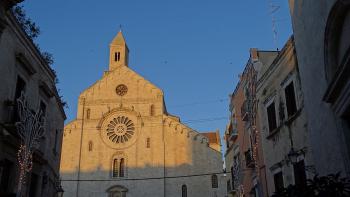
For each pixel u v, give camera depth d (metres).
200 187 54.38
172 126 58.19
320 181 8.91
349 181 9.48
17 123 17.48
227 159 40.09
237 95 32.19
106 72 68.44
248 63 27.17
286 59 19.45
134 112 58.78
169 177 55.59
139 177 55.59
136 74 61.44
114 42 73.69
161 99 59.75
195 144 56.66
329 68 12.72
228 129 39.62
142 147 57.16
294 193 9.08
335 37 12.28
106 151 57.09
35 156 20.88
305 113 16.95
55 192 28.56
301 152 17.34
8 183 18.27
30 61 20.95
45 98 23.73
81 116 58.78
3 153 17.38
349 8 11.09
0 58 16.83
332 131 12.91
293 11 16.81
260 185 24.28
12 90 18.33
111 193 54.97
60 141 28.67
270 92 22.22
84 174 55.81
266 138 22.91
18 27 18.66
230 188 38.59
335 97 12.23
